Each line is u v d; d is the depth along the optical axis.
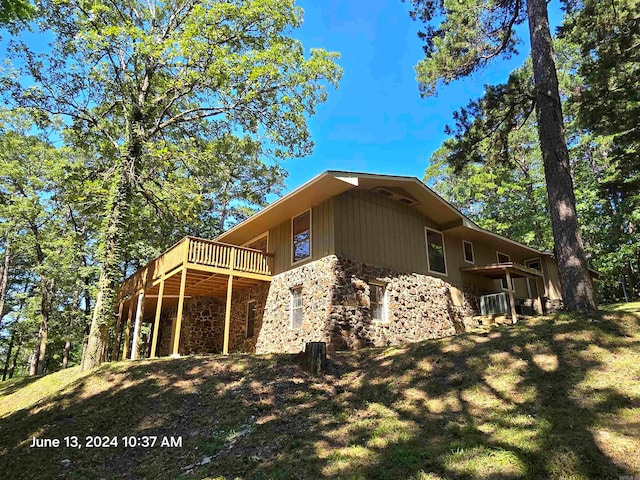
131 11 14.09
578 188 21.45
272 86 13.59
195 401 6.86
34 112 13.34
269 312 12.98
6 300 26.53
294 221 12.86
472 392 5.51
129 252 20.19
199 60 12.34
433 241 14.38
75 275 19.84
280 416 5.89
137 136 12.70
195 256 11.69
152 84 14.05
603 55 11.68
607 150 20.56
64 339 20.48
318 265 11.38
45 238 20.25
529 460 3.73
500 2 10.88
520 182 24.28
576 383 5.09
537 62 8.98
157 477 4.80
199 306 16.28
